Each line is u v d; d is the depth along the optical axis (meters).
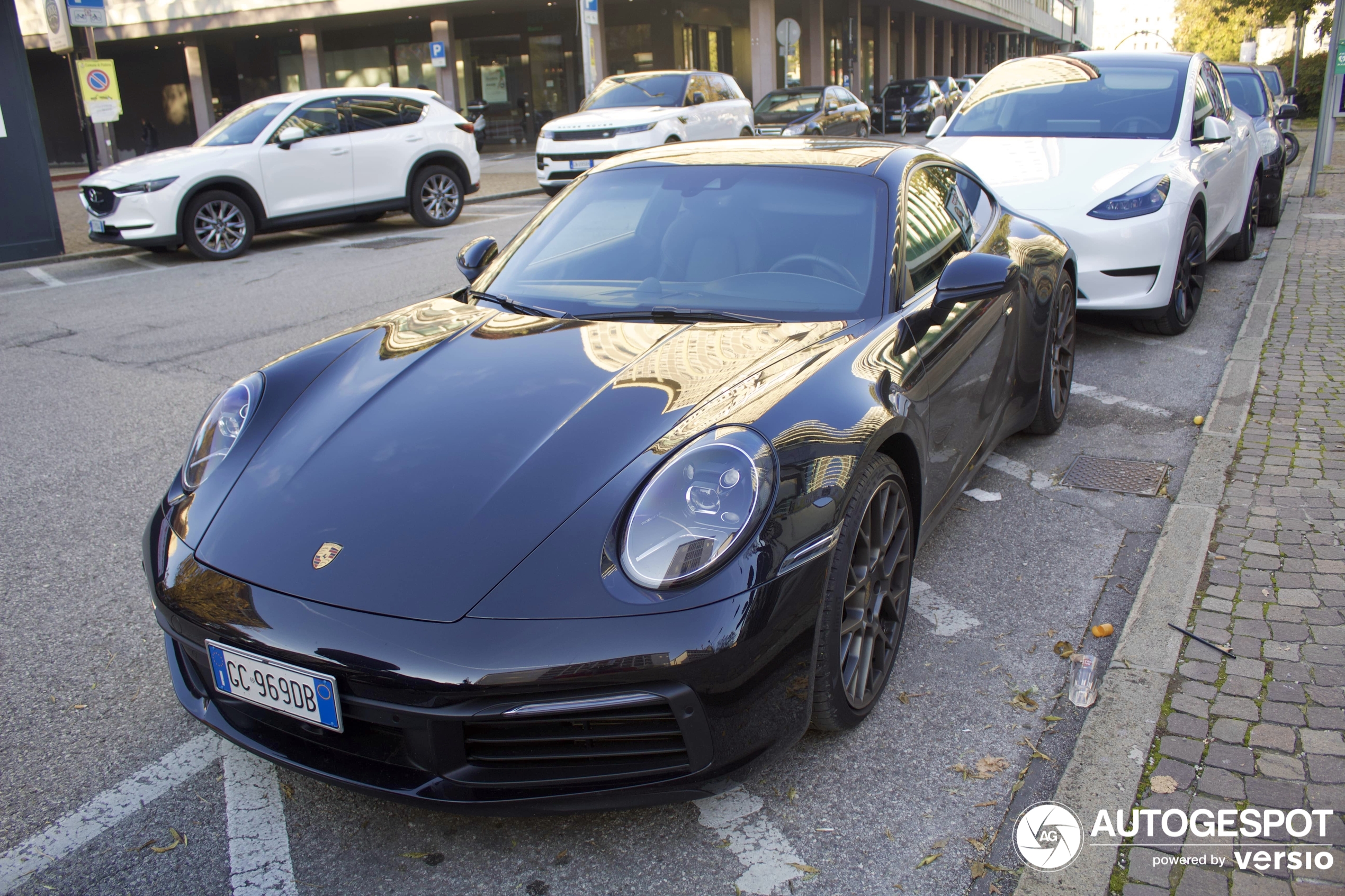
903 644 2.85
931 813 2.17
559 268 3.16
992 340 3.42
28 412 5.16
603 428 2.22
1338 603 2.92
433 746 1.89
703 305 2.87
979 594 3.13
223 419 2.55
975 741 2.41
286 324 7.02
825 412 2.27
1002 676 2.68
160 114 38.75
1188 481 3.85
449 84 30.30
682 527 1.96
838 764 2.34
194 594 2.08
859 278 2.87
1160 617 2.87
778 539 2.00
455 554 1.97
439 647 1.85
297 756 2.06
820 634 2.12
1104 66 6.93
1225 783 2.20
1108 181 5.73
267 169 10.55
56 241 10.60
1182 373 5.40
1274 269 7.76
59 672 2.77
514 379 2.49
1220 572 3.14
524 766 1.95
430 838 2.13
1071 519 3.67
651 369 2.47
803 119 18.98
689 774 1.96
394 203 11.81
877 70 41.34
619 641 1.84
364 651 1.88
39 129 10.36
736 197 3.20
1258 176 8.87
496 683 1.83
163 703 2.63
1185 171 5.82
